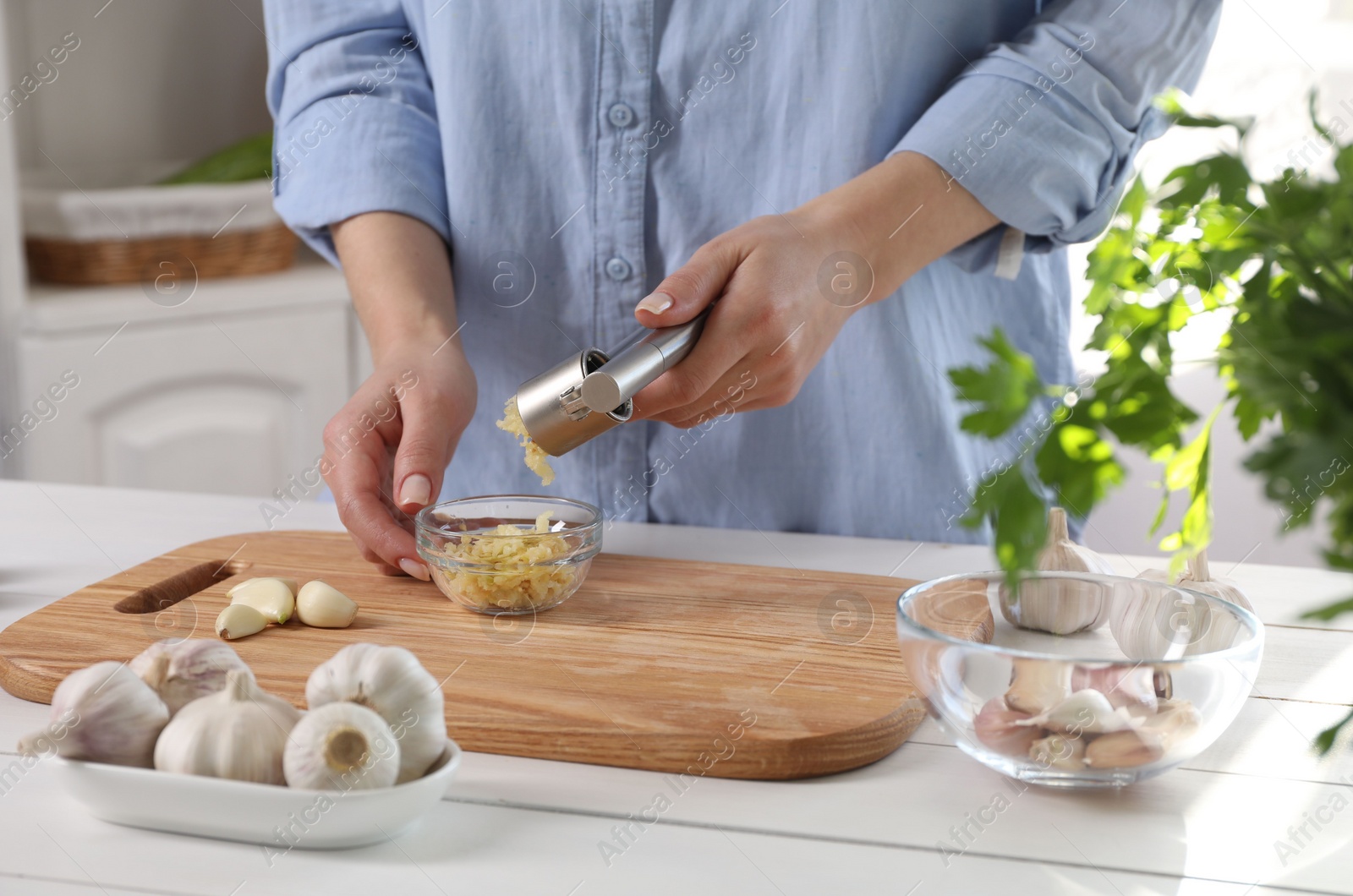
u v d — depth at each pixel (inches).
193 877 19.6
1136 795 22.8
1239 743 24.8
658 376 29.2
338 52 41.8
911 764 24.4
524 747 24.5
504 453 43.7
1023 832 21.4
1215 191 15.2
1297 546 57.4
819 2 37.0
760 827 21.7
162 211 69.2
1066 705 21.2
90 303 67.1
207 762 20.3
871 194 34.0
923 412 40.3
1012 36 39.4
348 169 40.2
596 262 40.9
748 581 34.2
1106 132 35.7
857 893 19.5
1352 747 24.4
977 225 36.2
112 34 76.4
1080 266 60.1
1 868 19.6
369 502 33.9
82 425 68.8
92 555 37.2
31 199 66.4
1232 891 19.6
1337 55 60.2
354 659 21.4
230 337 72.8
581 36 38.3
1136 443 14.0
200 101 81.7
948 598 25.3
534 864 20.3
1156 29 35.4
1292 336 13.0
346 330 77.9
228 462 75.0
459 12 38.9
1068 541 31.0
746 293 29.8
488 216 41.0
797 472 41.7
